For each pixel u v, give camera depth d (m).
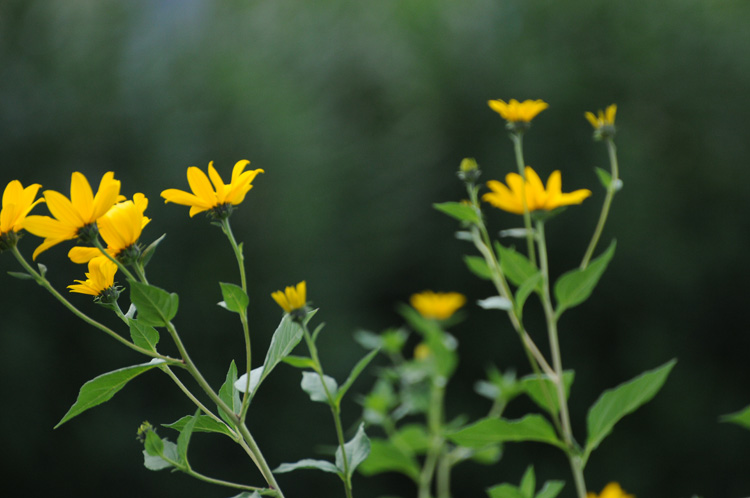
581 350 8.19
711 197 8.59
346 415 6.71
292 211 6.80
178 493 5.90
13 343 5.24
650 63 8.48
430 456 2.60
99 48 6.22
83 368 5.64
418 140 8.62
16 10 5.84
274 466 6.36
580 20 8.48
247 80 7.15
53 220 0.96
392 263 8.24
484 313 8.20
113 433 5.64
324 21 9.33
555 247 7.98
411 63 8.84
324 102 8.63
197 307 5.99
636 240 8.01
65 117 5.79
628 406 1.48
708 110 8.62
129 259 1.03
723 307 8.44
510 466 7.61
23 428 5.41
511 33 8.65
